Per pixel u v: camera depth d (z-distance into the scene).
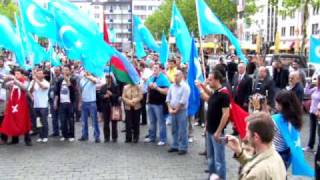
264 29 72.19
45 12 12.65
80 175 9.08
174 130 11.06
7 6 58.31
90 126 14.74
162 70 12.25
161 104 11.95
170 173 9.22
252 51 62.56
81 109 12.55
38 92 12.15
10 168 9.59
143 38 22.56
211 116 8.05
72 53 13.07
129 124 12.27
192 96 10.98
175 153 11.02
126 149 11.48
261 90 12.05
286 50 64.00
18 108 11.60
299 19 60.81
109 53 12.20
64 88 12.30
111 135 13.05
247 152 4.40
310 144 11.39
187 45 13.83
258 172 3.73
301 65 22.61
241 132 7.55
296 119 6.36
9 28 12.89
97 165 9.85
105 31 14.99
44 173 9.22
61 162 10.09
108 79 12.28
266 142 3.88
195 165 9.87
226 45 60.19
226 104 7.77
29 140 11.88
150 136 12.43
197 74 10.93
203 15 11.45
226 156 10.73
